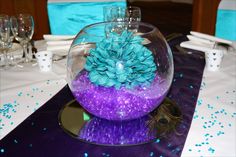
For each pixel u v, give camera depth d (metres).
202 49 1.02
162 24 3.71
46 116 0.66
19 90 0.79
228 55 1.01
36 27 2.44
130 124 0.61
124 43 0.56
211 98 0.73
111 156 0.52
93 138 0.57
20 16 0.94
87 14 1.39
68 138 0.58
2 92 0.77
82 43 0.60
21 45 1.03
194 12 2.73
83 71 0.61
